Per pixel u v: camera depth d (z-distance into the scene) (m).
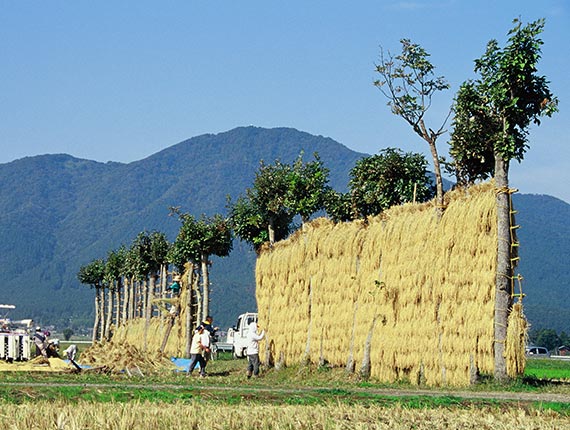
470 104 33.81
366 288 36.09
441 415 21.72
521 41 31.23
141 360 43.00
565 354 132.50
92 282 99.31
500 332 30.12
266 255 44.09
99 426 19.38
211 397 26.75
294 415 21.31
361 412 22.20
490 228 30.75
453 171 38.59
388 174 45.16
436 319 32.34
